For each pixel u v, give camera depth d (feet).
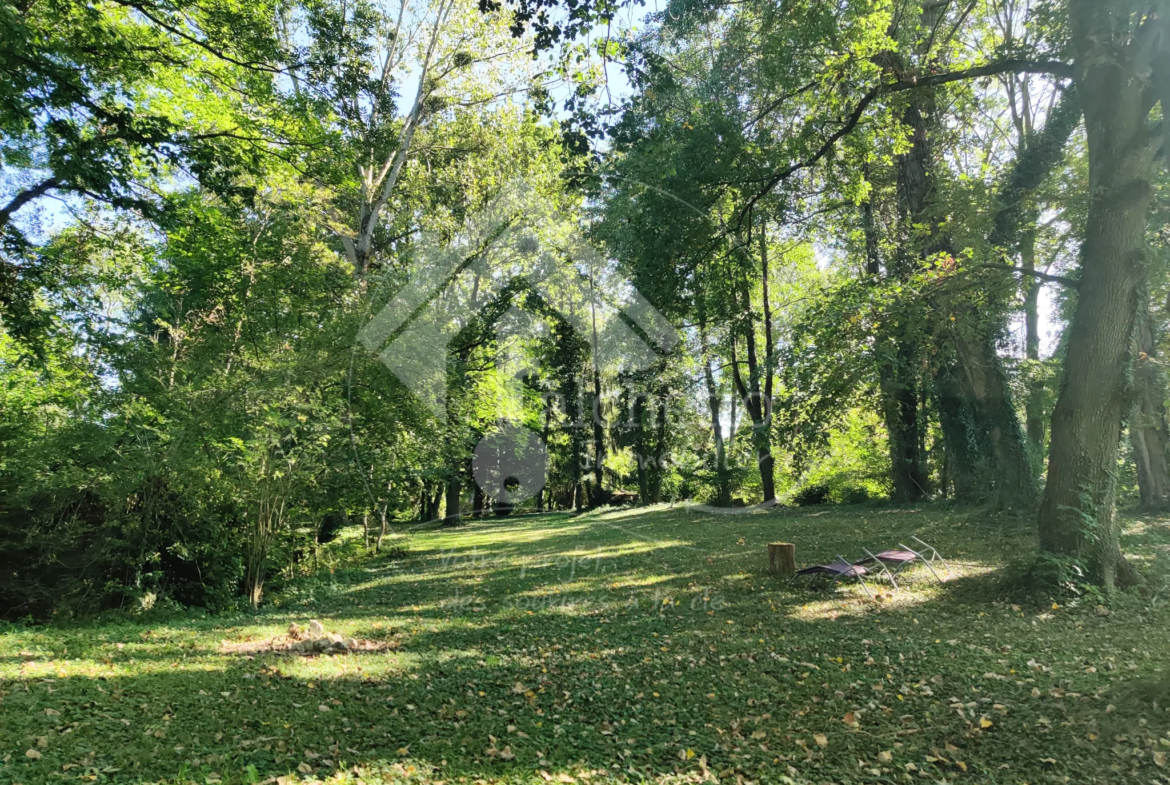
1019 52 32.94
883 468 75.31
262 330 37.81
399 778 12.56
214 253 38.42
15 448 30.96
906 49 36.22
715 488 52.29
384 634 25.64
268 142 42.68
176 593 32.32
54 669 19.67
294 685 18.69
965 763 12.88
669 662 20.47
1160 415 47.29
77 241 38.06
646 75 28.84
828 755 13.56
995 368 46.62
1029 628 22.25
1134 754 12.48
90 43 33.88
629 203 31.81
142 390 33.09
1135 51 24.98
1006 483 45.93
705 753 13.91
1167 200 28.22
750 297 59.16
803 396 40.68
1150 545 34.65
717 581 33.17
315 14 39.68
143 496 31.63
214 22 36.83
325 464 36.63
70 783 11.83
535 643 23.44
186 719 15.67
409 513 80.02
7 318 33.53
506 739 14.71
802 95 38.65
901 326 38.63
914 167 49.65
